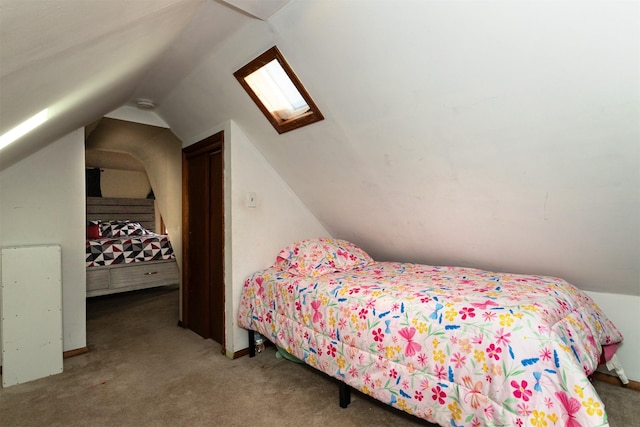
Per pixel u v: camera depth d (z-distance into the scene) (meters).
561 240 1.84
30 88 1.07
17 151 2.02
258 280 2.41
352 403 1.88
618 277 1.89
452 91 1.44
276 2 1.47
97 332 3.14
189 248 3.23
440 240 2.36
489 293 1.60
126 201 5.44
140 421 1.73
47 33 0.76
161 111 3.02
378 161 2.03
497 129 1.48
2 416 1.79
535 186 1.63
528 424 1.11
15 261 2.18
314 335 1.90
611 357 1.85
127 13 0.97
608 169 1.39
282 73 1.96
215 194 2.84
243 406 1.86
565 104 1.26
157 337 2.99
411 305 1.56
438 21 1.24
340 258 2.47
